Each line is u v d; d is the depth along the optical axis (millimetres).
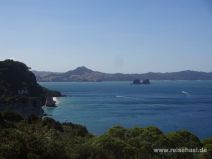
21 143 31000
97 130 97812
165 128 102875
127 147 35000
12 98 149625
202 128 103375
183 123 115562
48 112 154000
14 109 141750
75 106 182125
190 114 145125
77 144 36094
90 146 34094
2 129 34969
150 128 39375
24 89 189750
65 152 32625
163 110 161625
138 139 37531
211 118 130750
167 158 35375
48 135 39156
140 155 34906
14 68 195375
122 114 143875
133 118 129750
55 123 52500
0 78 182875
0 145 29703
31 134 35219
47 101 178750
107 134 38781
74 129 53844
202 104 194250
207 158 35156
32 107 152750
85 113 148375
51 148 31969
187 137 38250
